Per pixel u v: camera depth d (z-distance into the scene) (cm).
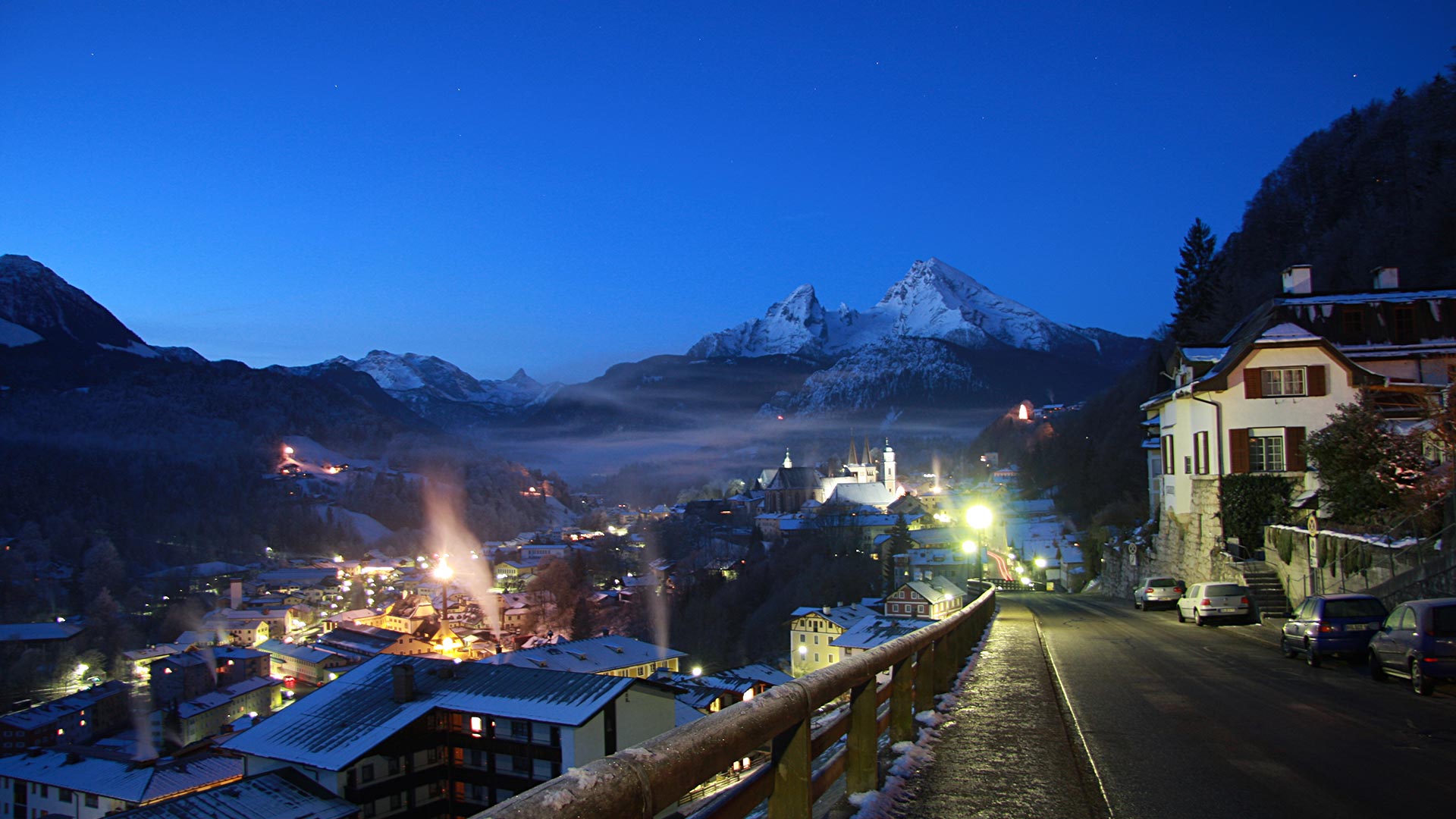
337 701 3409
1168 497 3881
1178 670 1510
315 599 15900
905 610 5806
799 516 17862
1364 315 3384
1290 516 2956
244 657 9588
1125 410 9281
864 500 18838
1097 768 746
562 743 3098
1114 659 1680
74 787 4178
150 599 14812
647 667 5966
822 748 469
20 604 13250
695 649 10200
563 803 195
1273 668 1541
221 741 4750
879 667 589
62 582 14812
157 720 7900
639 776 230
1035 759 755
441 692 3394
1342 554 2295
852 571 10706
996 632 2214
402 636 10612
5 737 7306
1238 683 1338
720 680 5094
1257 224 10194
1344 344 3356
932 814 585
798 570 12006
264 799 2905
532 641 11712
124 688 8488
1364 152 9025
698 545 19175
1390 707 1120
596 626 12331
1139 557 4481
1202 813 614
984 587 3409
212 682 9350
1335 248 7756
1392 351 3303
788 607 9956
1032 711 1011
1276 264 9219
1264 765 773
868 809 550
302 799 2933
